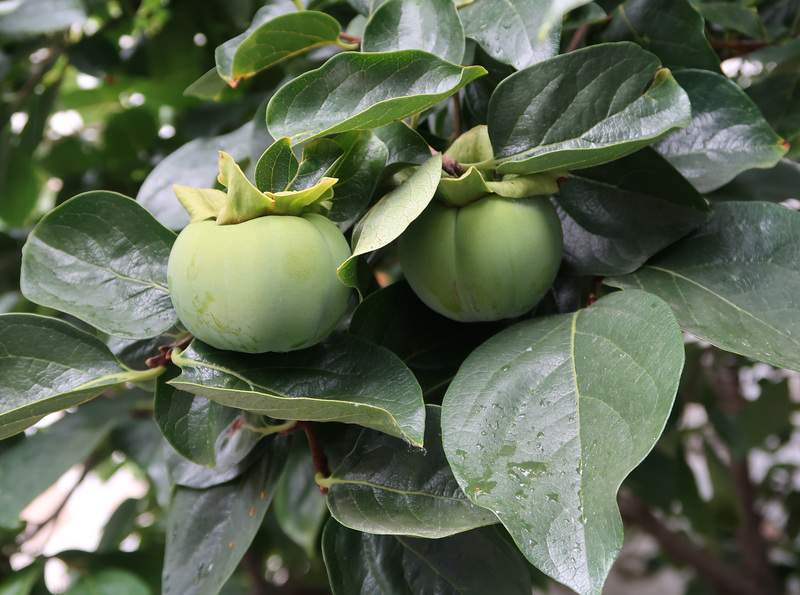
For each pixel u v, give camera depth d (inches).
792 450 41.6
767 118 17.2
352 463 10.5
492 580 10.8
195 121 21.5
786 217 10.7
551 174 10.2
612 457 7.9
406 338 11.5
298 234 8.6
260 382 9.5
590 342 9.3
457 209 10.1
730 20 15.9
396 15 11.1
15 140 22.8
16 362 10.1
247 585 29.7
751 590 32.1
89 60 21.5
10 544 20.9
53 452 19.1
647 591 48.3
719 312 10.2
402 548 10.9
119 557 18.0
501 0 11.3
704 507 28.2
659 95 10.0
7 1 18.7
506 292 10.0
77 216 10.6
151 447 20.6
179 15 21.5
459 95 13.3
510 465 8.3
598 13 12.6
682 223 11.1
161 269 10.7
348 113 9.6
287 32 11.7
